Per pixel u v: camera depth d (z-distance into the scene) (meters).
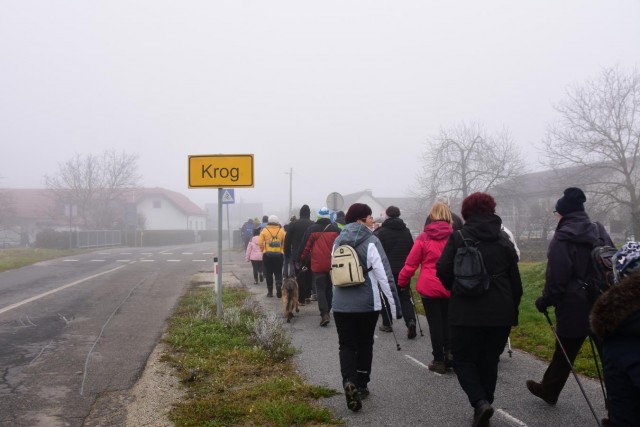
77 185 56.88
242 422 4.85
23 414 5.07
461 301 4.54
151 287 14.16
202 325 8.62
